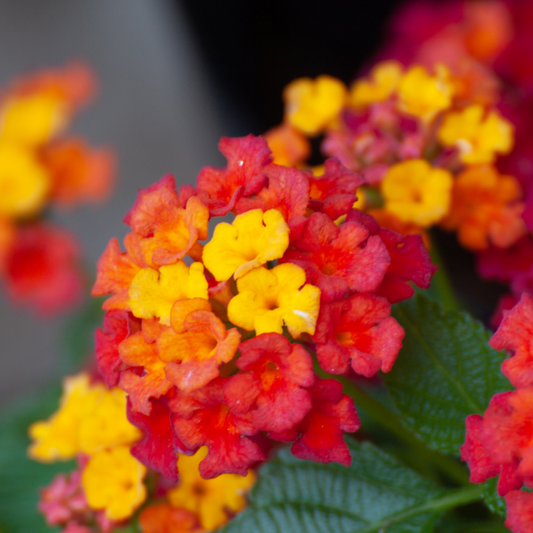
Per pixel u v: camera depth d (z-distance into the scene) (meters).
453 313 0.28
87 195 0.41
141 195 0.27
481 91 0.32
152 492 0.29
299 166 0.32
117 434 0.28
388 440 0.31
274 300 0.27
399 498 0.28
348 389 0.28
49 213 0.42
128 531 0.29
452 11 0.43
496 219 0.30
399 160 0.31
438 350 0.28
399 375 0.28
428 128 0.30
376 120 0.31
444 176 0.30
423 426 0.28
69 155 0.41
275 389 0.26
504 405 0.26
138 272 0.27
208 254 0.27
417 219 0.30
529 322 0.27
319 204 0.27
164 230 0.27
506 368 0.27
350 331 0.27
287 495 0.28
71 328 0.45
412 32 0.43
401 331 0.27
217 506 0.29
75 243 0.43
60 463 0.34
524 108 0.34
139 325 0.27
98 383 0.31
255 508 0.28
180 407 0.27
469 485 0.29
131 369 0.27
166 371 0.26
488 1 0.43
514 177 0.32
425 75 0.30
